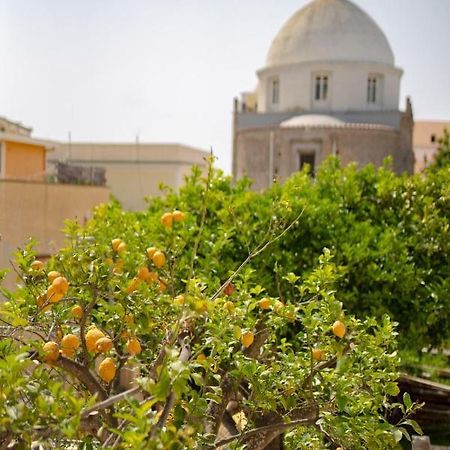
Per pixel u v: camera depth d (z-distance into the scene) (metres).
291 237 7.96
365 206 9.33
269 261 7.32
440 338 8.75
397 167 31.94
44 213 12.98
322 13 36.22
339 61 35.06
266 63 38.28
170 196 8.70
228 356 3.15
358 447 2.92
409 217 9.02
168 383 1.99
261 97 38.47
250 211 7.86
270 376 3.14
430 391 9.05
